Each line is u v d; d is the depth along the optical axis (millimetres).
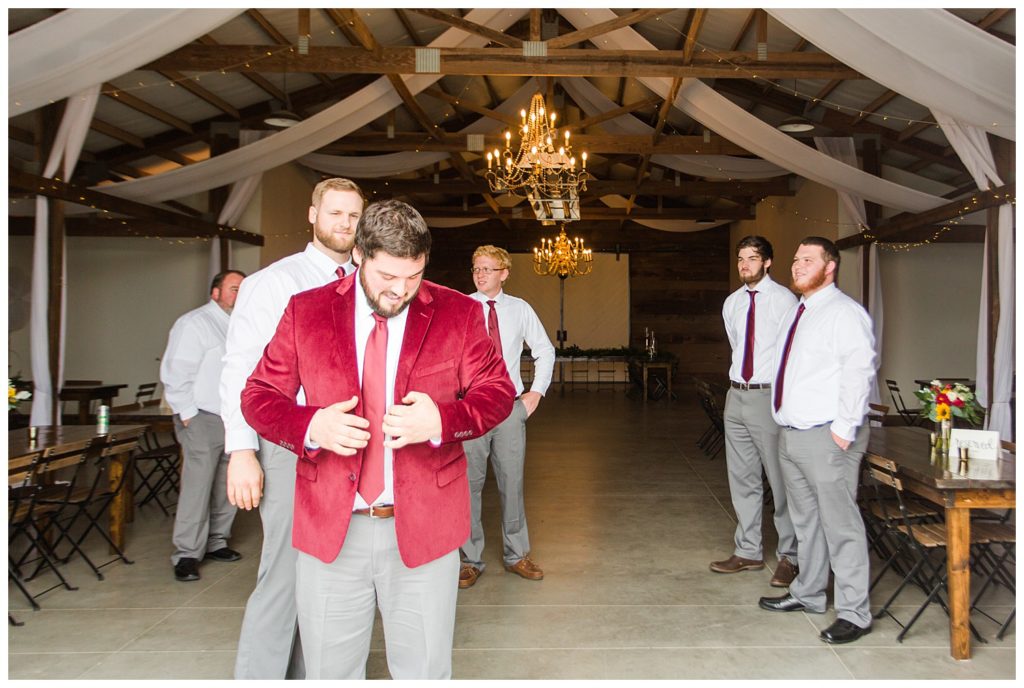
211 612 3270
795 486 3227
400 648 1791
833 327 2990
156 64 5973
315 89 8656
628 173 14242
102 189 6848
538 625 3131
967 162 6305
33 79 4598
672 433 9031
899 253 10133
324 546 1706
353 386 1711
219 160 7344
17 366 9414
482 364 1764
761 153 7676
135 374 9891
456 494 1792
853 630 2953
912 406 10047
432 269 17172
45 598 3441
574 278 17125
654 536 4535
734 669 2699
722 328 16969
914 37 4359
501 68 5996
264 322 2238
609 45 6355
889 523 3330
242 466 2117
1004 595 3443
